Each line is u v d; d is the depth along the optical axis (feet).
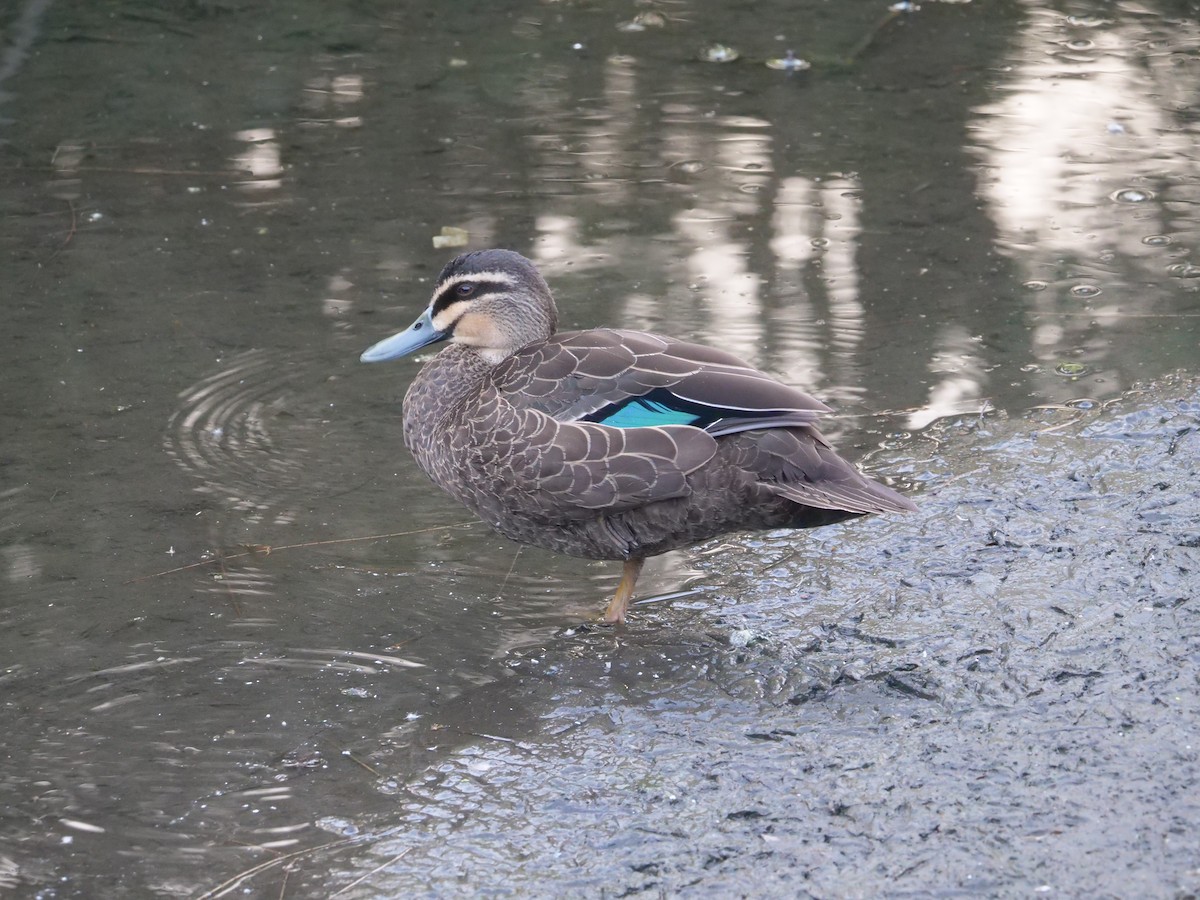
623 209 50.03
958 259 46.42
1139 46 65.36
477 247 46.91
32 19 65.16
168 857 22.93
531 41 65.05
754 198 50.90
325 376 40.04
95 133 54.85
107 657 28.76
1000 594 29.43
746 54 63.77
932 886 20.77
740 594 30.73
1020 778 23.20
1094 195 50.80
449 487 31.01
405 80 60.54
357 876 22.20
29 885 22.34
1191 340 40.65
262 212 49.08
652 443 27.61
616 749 25.23
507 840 22.86
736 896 20.94
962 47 64.90
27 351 40.50
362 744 25.94
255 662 28.63
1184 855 20.97
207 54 62.54
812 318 42.70
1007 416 37.27
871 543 32.17
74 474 35.19
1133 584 29.22
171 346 41.09
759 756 24.61
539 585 31.71
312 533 33.35
